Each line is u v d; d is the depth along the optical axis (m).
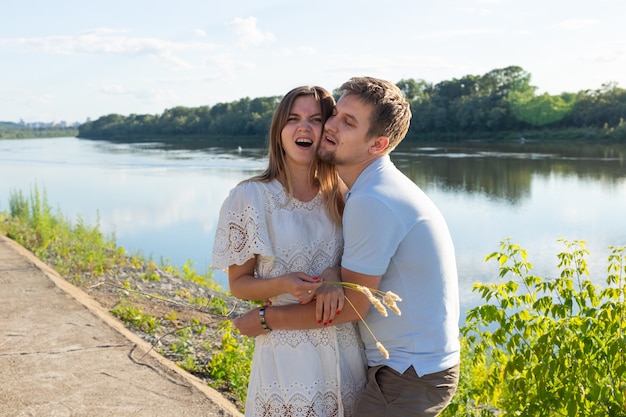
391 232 2.17
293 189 2.43
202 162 46.81
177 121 121.19
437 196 25.55
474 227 18.48
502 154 50.09
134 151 68.56
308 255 2.40
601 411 3.38
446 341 2.23
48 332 5.11
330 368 2.34
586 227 18.12
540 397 3.45
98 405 3.85
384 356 2.26
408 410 2.21
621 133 69.50
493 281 11.88
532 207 22.23
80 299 6.12
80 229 12.41
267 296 2.33
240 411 4.23
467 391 4.18
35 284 6.64
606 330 3.50
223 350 5.34
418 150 57.00
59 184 31.72
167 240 16.58
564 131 76.25
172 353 5.33
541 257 14.23
